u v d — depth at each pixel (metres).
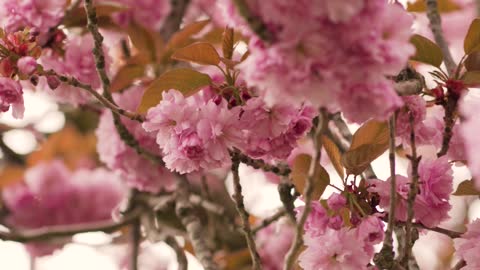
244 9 1.21
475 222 1.52
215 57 1.49
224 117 1.44
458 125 1.55
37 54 1.55
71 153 2.30
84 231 1.84
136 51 1.92
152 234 1.88
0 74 1.54
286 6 1.20
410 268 1.54
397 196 1.47
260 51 1.24
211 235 2.02
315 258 1.45
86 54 1.67
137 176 1.86
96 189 2.28
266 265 2.05
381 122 1.47
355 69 1.24
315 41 1.21
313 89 1.23
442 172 1.49
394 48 1.24
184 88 1.49
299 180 1.51
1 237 1.76
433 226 1.50
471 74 1.53
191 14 2.06
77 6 1.67
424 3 1.72
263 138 1.45
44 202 2.26
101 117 1.87
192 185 2.10
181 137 1.44
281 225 2.01
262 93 1.40
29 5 1.62
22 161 2.28
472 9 1.94
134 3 1.85
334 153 1.51
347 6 1.19
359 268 1.44
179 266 1.84
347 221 1.47
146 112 1.51
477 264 1.51
